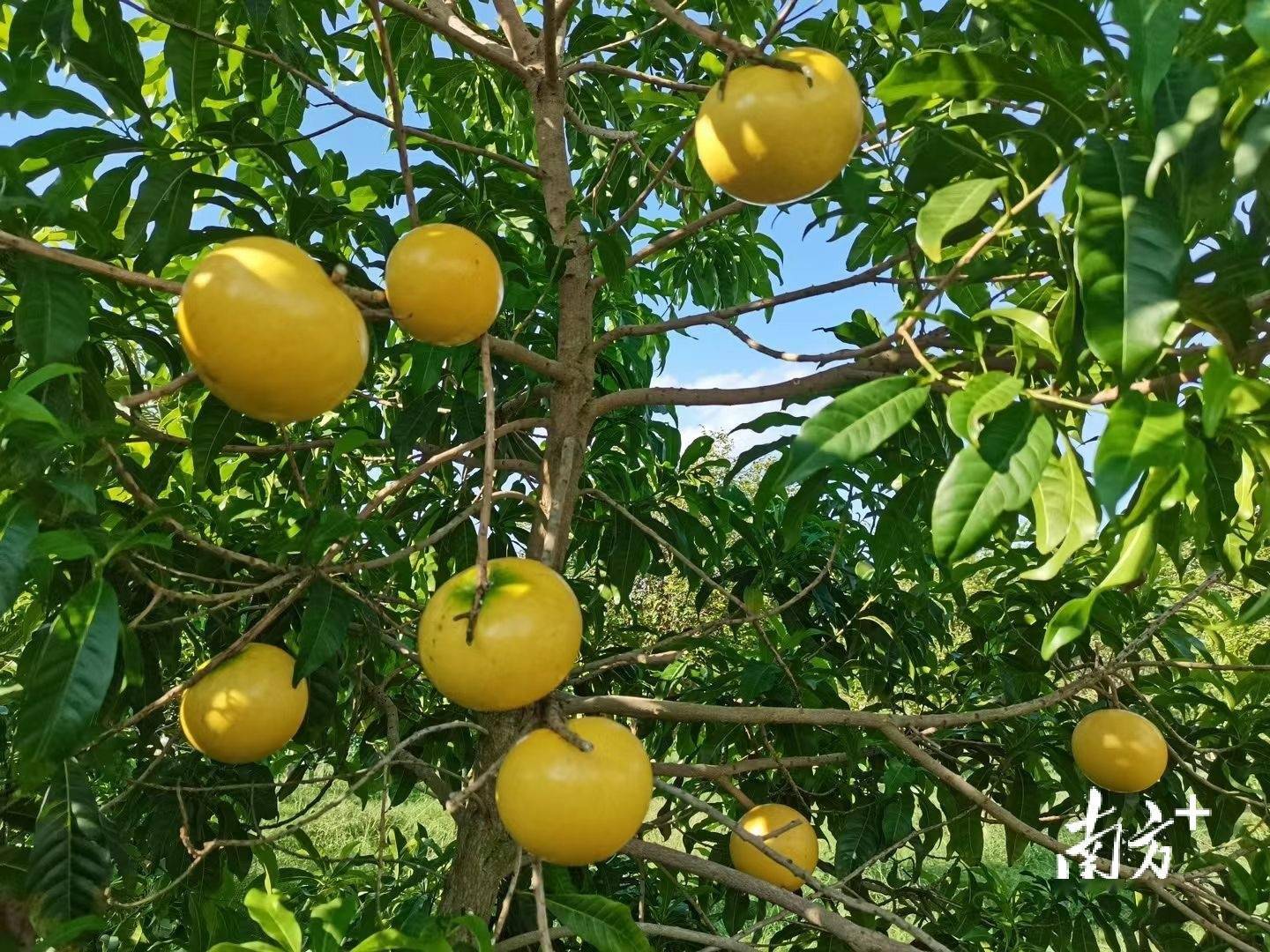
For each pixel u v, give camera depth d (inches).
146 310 73.7
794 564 114.2
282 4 80.3
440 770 74.2
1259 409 42.0
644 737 113.6
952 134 48.8
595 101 118.3
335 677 71.4
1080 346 46.8
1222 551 56.4
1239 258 42.6
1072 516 44.4
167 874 88.3
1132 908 116.4
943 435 69.7
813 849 74.4
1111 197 36.8
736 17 84.7
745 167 50.8
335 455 64.3
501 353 65.8
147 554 66.0
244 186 66.3
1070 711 112.5
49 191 59.9
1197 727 110.1
